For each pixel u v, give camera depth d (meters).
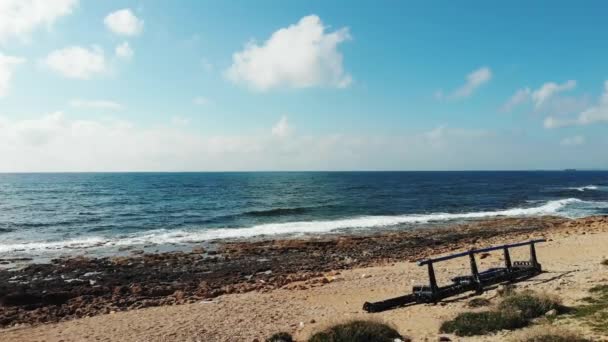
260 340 11.59
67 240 33.84
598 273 15.49
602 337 8.28
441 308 13.09
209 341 11.85
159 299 17.92
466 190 94.62
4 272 22.97
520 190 95.19
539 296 11.30
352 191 91.12
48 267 23.94
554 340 8.24
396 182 137.62
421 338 10.20
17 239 34.34
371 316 11.68
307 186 112.25
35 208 57.22
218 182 138.62
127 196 77.62
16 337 13.17
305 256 26.89
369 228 39.25
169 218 46.88
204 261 25.55
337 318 12.20
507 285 14.59
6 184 122.06
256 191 91.69
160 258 26.38
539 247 24.38
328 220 44.66
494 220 43.06
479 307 12.30
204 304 16.12
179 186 112.62
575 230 32.50
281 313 14.43
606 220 36.94
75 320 15.01
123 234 36.59
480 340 9.35
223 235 35.81
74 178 180.25
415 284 17.55
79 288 19.64
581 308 10.77
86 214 50.59
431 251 27.31
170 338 12.27
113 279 21.45
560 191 91.38
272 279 20.86
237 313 14.62
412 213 50.91
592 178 189.12
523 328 9.64
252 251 28.27
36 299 17.47
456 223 42.06
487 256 22.95
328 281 19.52
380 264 24.03
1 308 16.59
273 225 40.91
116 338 12.55
